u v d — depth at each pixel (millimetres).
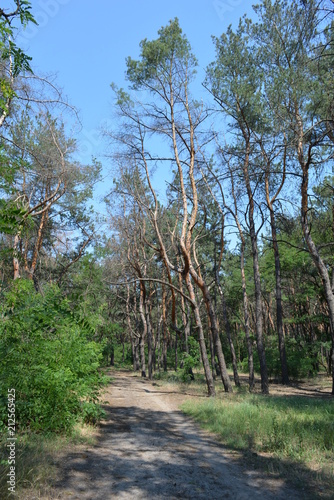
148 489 5652
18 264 14789
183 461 7176
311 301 34312
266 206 20953
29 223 5480
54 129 15922
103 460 6977
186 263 18531
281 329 25766
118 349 61094
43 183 17750
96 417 10195
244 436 8867
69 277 23234
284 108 14078
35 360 7770
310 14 10977
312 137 14180
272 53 16453
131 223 25875
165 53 17875
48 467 6035
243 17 17891
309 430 8523
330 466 6531
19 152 12125
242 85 17469
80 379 9047
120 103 18750
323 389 21844
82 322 6309
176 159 18609
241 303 38188
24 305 6633
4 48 5258
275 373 28938
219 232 23250
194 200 18766
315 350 29297
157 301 40125
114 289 38312
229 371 39062
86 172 18875
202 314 38781
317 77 13594
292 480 6047
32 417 8141
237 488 5773
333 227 19453
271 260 30875
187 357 25625
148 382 26453
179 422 11367
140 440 8852
